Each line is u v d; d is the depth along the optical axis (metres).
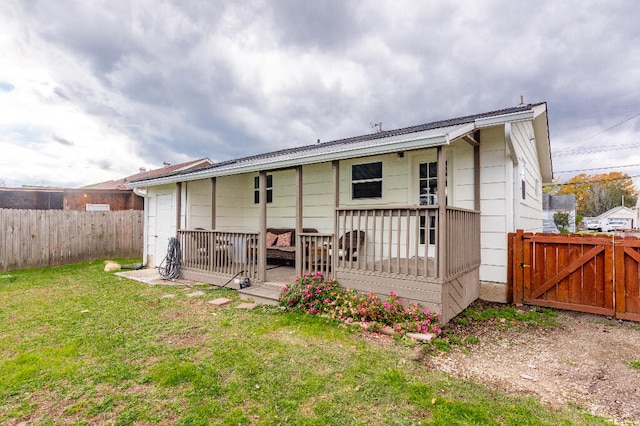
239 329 4.05
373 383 2.75
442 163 4.09
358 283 4.73
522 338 3.98
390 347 3.53
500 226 5.67
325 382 2.76
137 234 11.32
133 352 3.35
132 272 8.27
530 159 7.59
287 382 2.76
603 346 3.74
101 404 2.43
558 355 3.49
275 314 4.67
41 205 16.42
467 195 5.98
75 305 5.11
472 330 4.20
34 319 4.39
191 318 4.48
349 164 7.43
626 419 2.33
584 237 5.04
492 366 3.20
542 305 5.28
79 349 3.41
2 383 2.71
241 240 6.79
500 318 4.71
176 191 7.86
